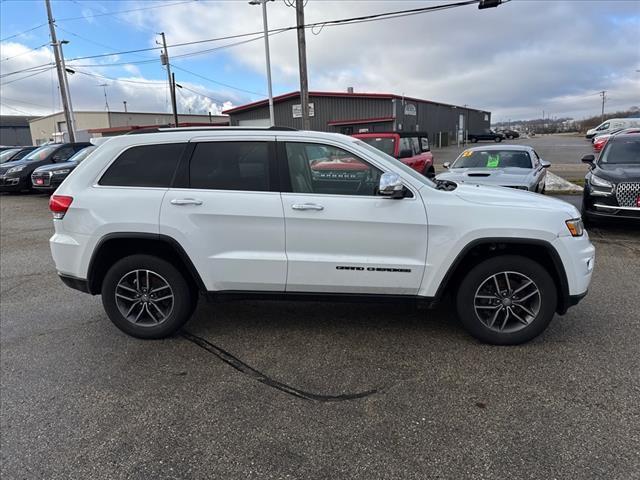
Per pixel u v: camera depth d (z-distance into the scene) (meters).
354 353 3.72
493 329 3.77
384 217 3.62
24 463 2.54
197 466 2.49
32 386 3.33
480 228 3.55
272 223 3.68
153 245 3.94
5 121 81.81
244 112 39.88
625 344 3.76
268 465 2.48
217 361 3.65
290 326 4.27
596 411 2.87
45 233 9.10
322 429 2.77
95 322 4.49
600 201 7.56
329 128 37.59
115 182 3.87
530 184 7.87
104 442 2.70
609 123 37.69
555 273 3.72
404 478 2.36
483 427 2.75
